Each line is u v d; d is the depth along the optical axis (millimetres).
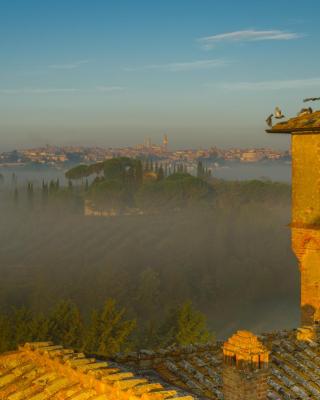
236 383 14312
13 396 13812
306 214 22906
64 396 13492
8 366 15461
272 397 15445
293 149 23344
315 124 22109
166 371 16812
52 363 14914
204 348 18094
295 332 19875
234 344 14539
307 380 16922
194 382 16062
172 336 61688
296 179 23234
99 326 57438
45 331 58000
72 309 62719
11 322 65438
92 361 14742
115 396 12805
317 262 22547
